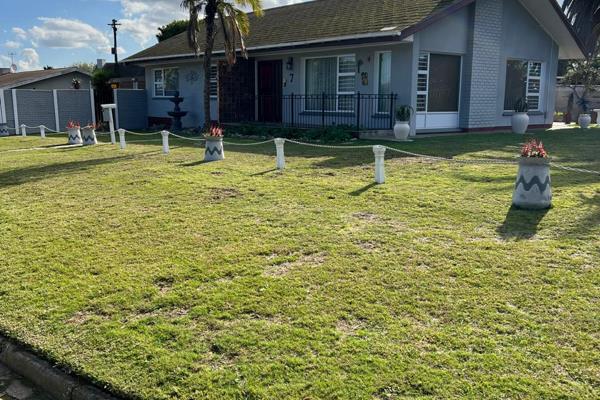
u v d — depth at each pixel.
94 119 25.53
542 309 4.15
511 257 5.23
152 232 6.43
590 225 6.17
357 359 3.54
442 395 3.15
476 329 3.88
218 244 5.91
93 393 3.41
